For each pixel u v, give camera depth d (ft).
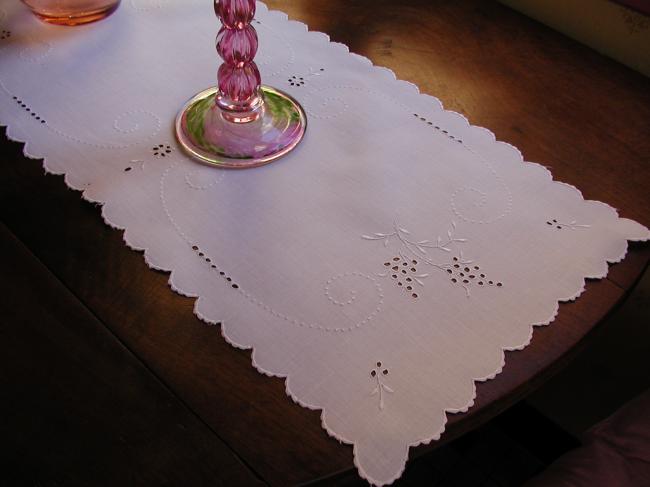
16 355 1.90
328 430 1.73
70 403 1.81
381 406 1.77
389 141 2.52
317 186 2.35
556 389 3.91
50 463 1.70
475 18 3.11
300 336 1.93
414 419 1.75
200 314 1.98
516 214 2.27
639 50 2.96
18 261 2.12
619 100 2.72
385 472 1.66
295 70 2.80
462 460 3.89
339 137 2.53
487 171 2.41
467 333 1.94
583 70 2.86
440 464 3.86
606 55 3.07
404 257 2.13
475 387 1.82
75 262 2.13
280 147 2.46
